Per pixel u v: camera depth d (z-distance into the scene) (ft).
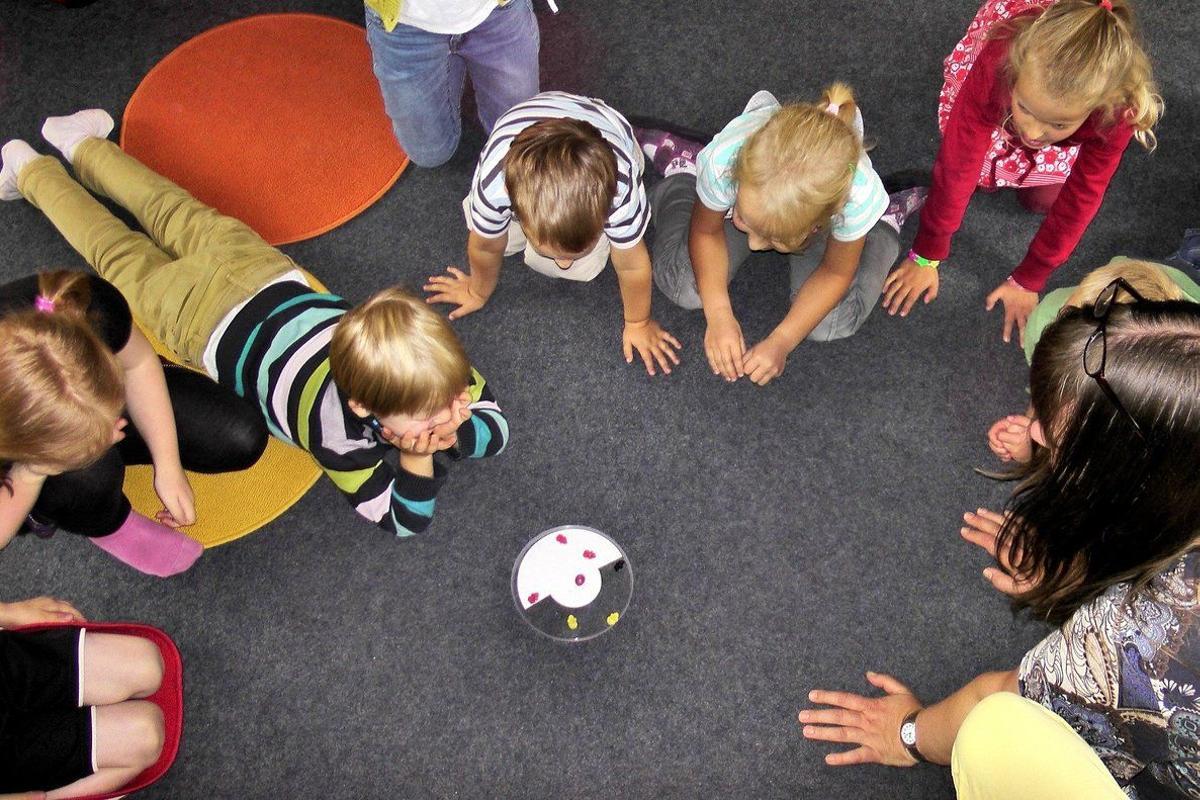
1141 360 2.69
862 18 6.59
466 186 6.16
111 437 3.80
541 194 4.20
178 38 6.49
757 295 5.94
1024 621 5.12
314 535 5.32
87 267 5.85
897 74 6.42
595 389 5.66
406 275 5.92
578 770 4.86
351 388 4.00
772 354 5.41
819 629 5.14
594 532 5.21
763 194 4.32
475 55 5.47
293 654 5.08
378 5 4.83
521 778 4.84
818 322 5.38
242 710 4.96
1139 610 2.86
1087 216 5.02
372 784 4.83
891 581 5.24
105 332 4.10
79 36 6.51
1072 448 2.96
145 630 4.74
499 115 6.00
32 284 4.08
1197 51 6.38
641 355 5.68
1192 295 4.97
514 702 4.99
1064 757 3.07
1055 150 5.57
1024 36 4.21
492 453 5.29
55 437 3.55
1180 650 2.74
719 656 5.08
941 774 4.82
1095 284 4.14
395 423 4.12
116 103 6.31
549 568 5.15
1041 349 3.09
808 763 4.86
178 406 4.76
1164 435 2.66
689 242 5.50
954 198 5.14
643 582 5.23
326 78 6.34
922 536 5.33
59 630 4.31
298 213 5.99
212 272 5.02
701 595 5.21
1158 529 2.82
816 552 5.30
